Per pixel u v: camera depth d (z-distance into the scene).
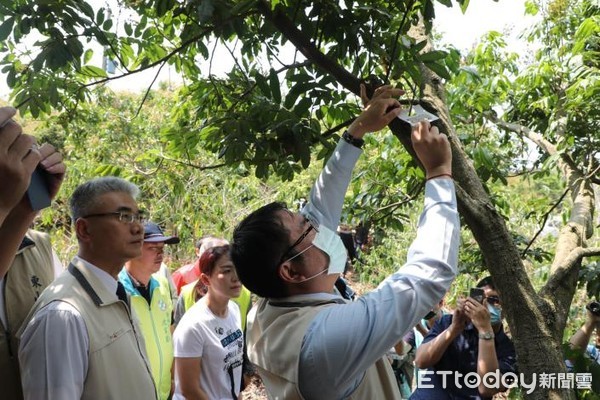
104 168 3.01
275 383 1.27
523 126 4.32
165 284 3.13
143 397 1.83
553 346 2.03
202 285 3.75
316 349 1.17
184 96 2.97
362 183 4.41
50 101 2.35
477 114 4.30
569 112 3.63
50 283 2.00
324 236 1.38
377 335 1.13
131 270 2.84
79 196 1.89
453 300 5.47
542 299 2.10
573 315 4.89
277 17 1.95
